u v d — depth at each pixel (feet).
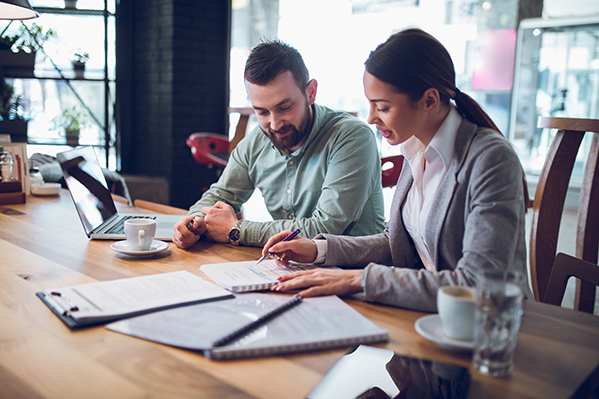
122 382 1.97
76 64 14.82
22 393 1.87
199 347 2.19
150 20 15.12
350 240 3.83
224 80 16.16
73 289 2.93
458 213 3.28
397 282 2.86
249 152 5.59
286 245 3.63
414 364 2.19
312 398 1.91
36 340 2.33
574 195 18.67
